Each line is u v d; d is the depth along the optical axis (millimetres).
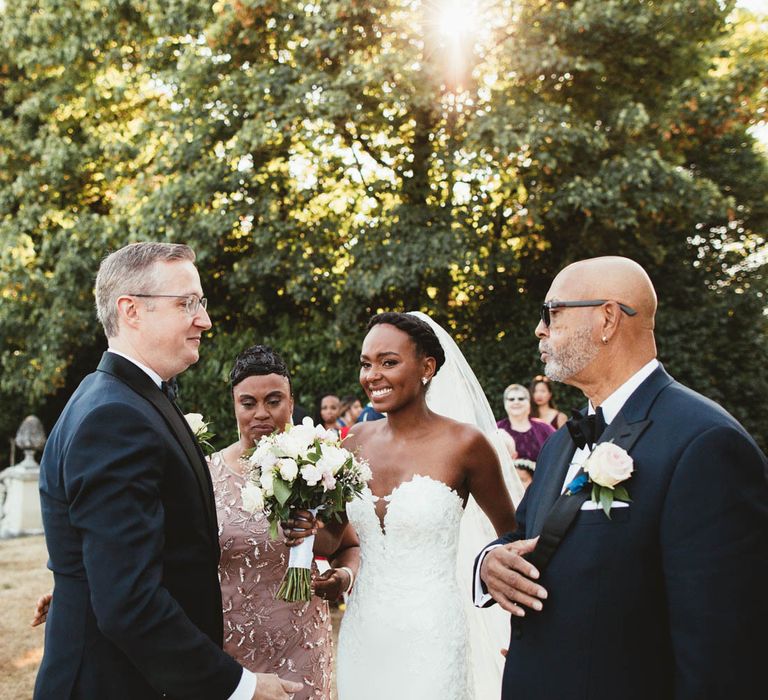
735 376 10625
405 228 8812
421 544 2494
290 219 9523
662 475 1622
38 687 1698
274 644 2641
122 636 1550
